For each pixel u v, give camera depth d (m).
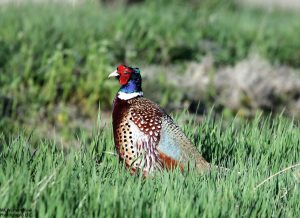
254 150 17.75
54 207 12.66
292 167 16.36
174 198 13.80
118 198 13.35
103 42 31.94
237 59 35.00
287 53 38.16
